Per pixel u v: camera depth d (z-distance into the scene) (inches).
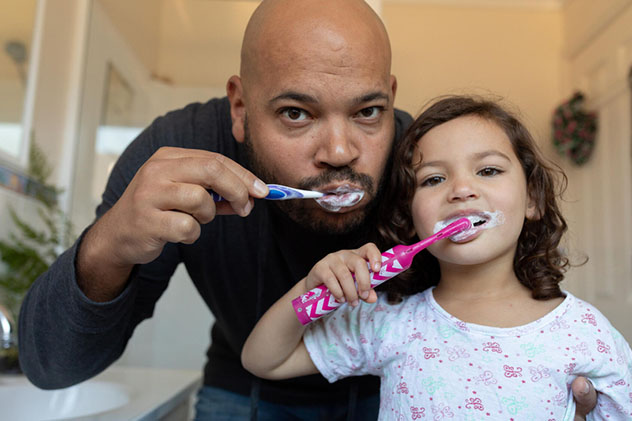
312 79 29.0
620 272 99.3
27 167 58.2
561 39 119.6
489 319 31.2
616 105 101.7
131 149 41.0
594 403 29.2
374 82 29.7
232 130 37.0
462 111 34.8
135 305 37.1
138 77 69.2
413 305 33.9
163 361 67.6
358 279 28.4
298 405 41.3
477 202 31.1
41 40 61.2
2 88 54.2
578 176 113.0
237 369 44.2
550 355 29.1
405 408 30.4
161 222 23.5
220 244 38.8
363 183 30.6
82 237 28.0
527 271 33.8
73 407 46.7
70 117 67.7
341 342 33.7
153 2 70.3
